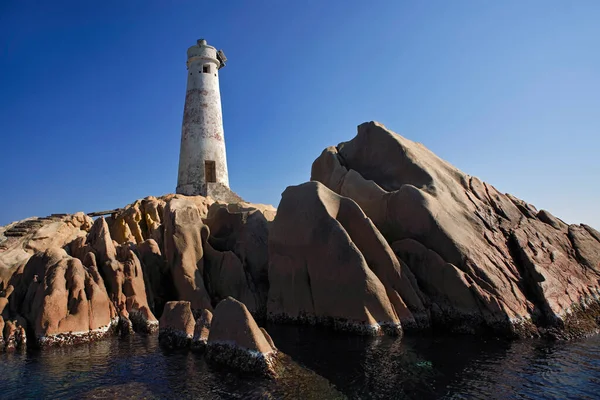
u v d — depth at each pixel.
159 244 25.98
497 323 17.17
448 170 25.70
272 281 21.81
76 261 18.88
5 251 25.41
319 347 16.31
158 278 23.06
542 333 17.00
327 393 11.91
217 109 43.06
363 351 15.66
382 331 17.69
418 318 18.28
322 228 20.33
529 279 18.83
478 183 24.75
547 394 11.84
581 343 16.20
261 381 12.64
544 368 13.68
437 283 18.89
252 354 13.27
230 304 14.45
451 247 19.41
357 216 20.58
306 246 20.66
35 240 27.08
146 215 32.69
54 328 16.81
